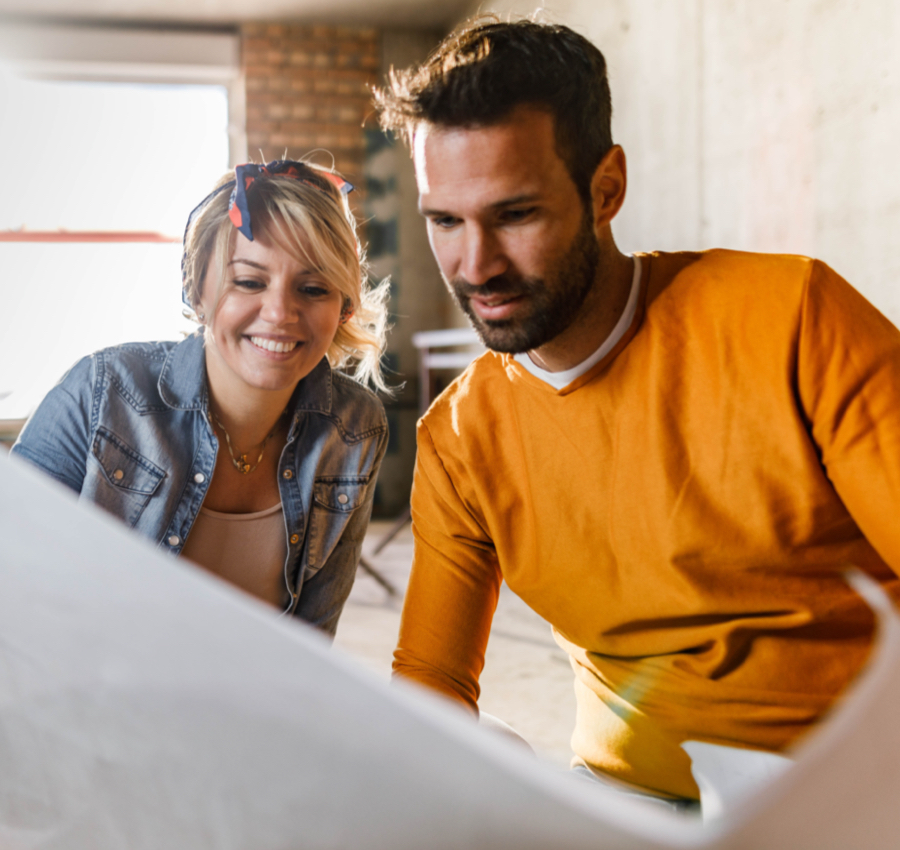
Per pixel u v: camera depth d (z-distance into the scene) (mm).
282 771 238
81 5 5543
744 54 2955
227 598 268
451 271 929
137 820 262
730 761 684
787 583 947
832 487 928
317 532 1358
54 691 276
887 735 213
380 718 231
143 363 1300
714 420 948
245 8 5664
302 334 1214
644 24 3654
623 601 1007
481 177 853
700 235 3324
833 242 2553
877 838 207
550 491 1037
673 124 3477
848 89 2447
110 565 284
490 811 213
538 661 2861
